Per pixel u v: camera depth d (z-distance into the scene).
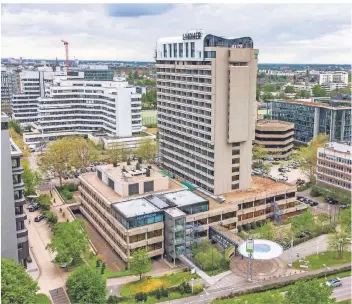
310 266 144.50
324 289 110.12
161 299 126.31
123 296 127.12
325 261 148.12
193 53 182.75
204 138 183.88
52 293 128.38
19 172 137.25
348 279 136.75
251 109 180.88
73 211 198.38
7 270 111.50
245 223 176.12
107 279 137.00
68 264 144.25
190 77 189.25
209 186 184.88
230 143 180.25
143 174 177.12
